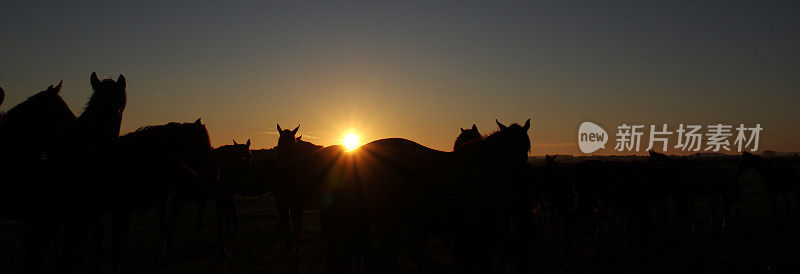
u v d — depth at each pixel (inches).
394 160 211.3
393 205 211.3
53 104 216.8
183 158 264.8
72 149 203.6
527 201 220.2
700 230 478.0
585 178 419.8
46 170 200.1
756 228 485.4
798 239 413.7
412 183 205.5
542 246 374.3
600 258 340.8
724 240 413.7
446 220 200.4
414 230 215.8
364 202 215.8
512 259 312.8
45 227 200.8
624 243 406.0
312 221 557.0
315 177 234.5
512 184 204.7
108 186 211.6
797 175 519.8
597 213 462.3
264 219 588.7
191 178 258.8
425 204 203.3
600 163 420.2
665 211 410.0
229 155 456.4
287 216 312.7
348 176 218.4
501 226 201.0
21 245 373.1
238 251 362.3
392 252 217.9
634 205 393.7
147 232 459.2
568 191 438.6
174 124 264.1
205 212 668.1
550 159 499.2
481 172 197.6
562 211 438.6
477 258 191.0
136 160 227.5
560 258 341.1
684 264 319.9
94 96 208.4
